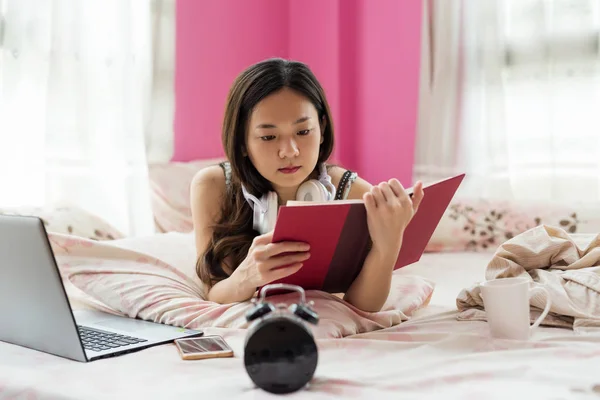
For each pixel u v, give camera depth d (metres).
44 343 1.06
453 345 1.07
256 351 0.83
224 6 3.24
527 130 2.76
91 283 1.43
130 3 2.67
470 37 2.88
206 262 1.47
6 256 1.04
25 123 2.44
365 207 1.12
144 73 2.76
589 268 1.30
